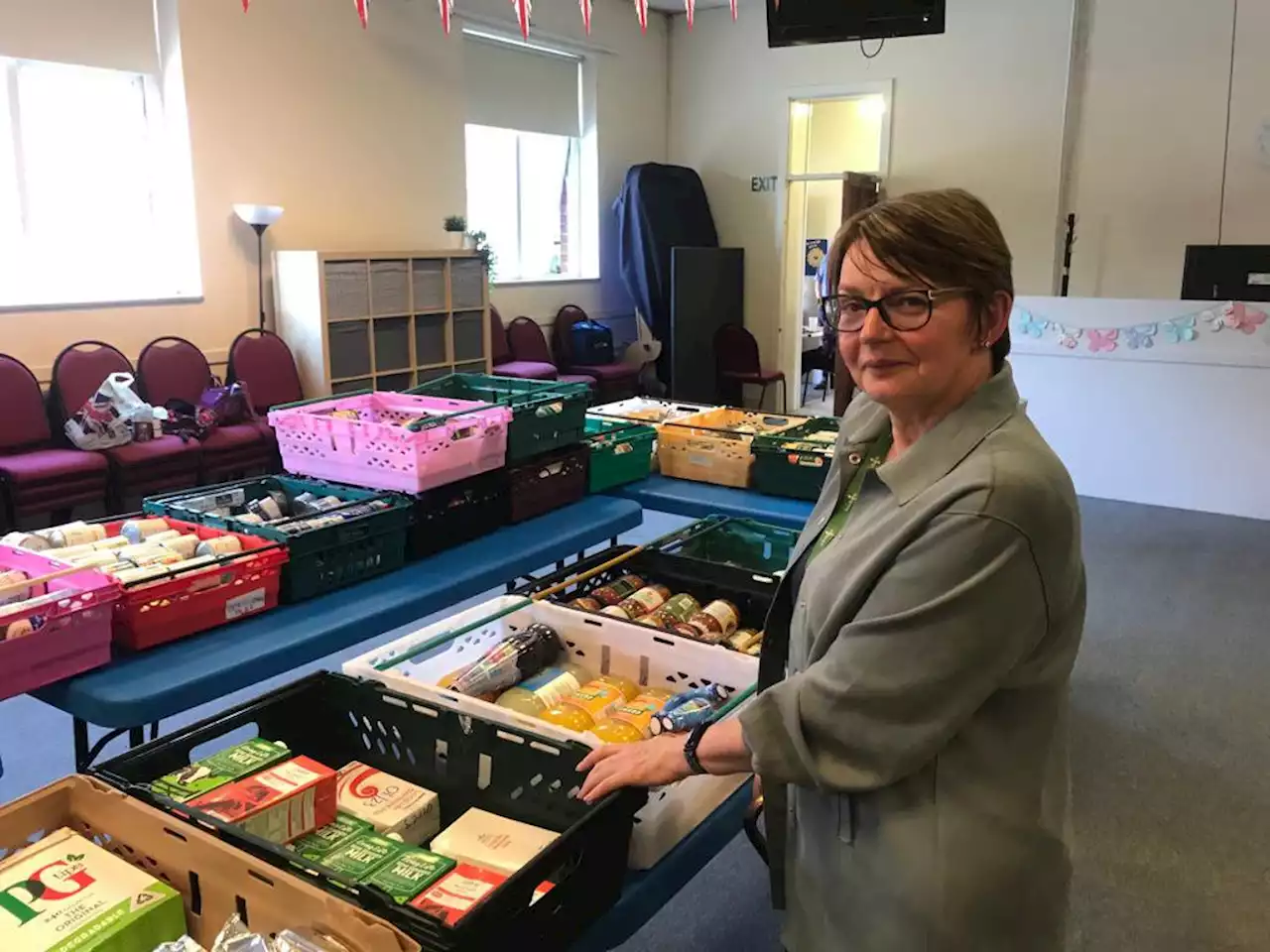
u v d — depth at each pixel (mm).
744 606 2389
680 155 9133
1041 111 7438
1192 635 4051
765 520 3025
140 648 2000
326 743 1782
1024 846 1145
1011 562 1037
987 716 1133
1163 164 7074
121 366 5109
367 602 2309
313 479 2789
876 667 1084
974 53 7617
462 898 1278
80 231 5363
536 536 2832
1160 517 5703
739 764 1229
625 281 8398
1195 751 3150
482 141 7617
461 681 1919
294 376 5816
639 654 2066
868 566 1113
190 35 5426
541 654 2064
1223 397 5648
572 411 3121
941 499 1067
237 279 5812
